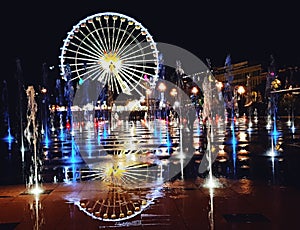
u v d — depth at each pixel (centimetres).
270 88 5456
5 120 4381
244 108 6003
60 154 1725
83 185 1001
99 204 797
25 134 3303
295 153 1475
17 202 834
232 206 750
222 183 970
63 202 822
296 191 859
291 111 4912
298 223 640
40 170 1282
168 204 779
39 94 4484
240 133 2561
